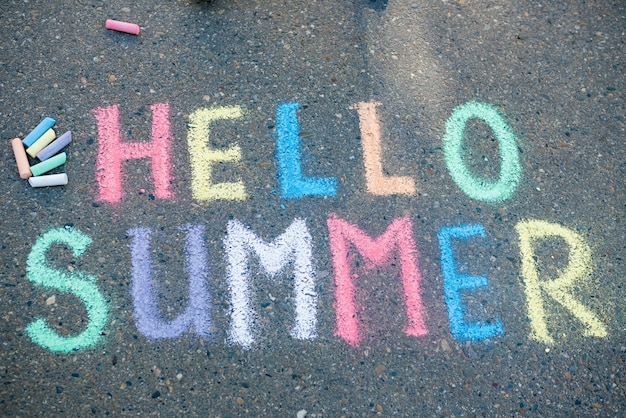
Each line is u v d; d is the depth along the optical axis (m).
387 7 2.20
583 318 2.01
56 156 2.01
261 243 2.00
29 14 2.13
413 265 2.01
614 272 2.05
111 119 2.06
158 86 2.09
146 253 1.98
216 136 2.07
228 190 2.03
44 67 2.09
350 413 1.92
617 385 1.98
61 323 1.93
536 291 2.02
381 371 1.94
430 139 2.11
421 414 1.93
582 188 2.10
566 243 2.06
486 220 2.06
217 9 2.17
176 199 2.02
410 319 1.98
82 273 1.96
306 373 1.93
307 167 2.06
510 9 2.23
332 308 1.97
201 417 1.90
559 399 1.96
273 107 2.10
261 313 1.96
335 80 2.13
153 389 1.90
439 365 1.96
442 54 2.18
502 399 1.95
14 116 2.05
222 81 2.11
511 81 2.17
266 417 1.91
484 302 2.00
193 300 1.96
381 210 2.04
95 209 2.00
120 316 1.94
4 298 1.93
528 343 1.99
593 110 2.16
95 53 2.11
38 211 1.99
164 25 2.14
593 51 2.22
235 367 1.92
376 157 2.08
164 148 2.05
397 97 2.13
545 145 2.13
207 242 1.99
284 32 2.16
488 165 2.10
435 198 2.06
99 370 1.91
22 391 1.89
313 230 2.02
